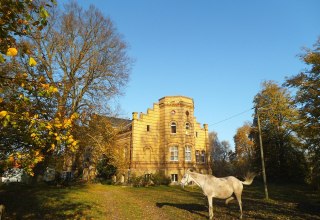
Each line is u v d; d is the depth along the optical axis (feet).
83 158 129.70
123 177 142.00
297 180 138.72
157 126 155.53
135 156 145.89
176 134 149.69
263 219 44.47
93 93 90.84
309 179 104.68
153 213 50.57
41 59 82.23
